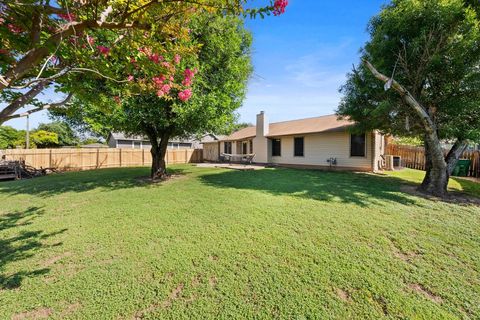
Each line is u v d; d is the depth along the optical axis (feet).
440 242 12.21
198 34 25.45
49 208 19.15
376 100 26.02
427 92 22.99
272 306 7.84
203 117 26.55
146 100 25.03
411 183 27.58
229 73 29.45
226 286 8.83
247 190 23.94
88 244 12.32
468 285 8.93
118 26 7.57
